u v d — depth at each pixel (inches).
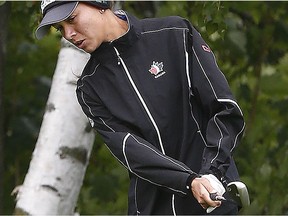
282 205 874.8
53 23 506.3
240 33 920.3
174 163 507.5
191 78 523.2
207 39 764.0
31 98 979.3
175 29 529.3
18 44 946.7
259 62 956.6
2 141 760.3
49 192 653.3
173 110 524.4
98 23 516.7
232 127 514.3
